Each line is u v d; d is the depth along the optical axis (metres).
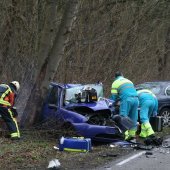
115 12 24.69
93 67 23.81
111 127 12.48
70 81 21.92
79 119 12.52
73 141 11.29
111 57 25.48
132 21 26.62
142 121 14.14
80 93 13.22
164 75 37.34
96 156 10.78
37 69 14.39
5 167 9.08
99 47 24.03
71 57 22.27
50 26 14.62
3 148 10.99
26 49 19.89
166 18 29.77
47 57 14.27
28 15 20.58
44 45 14.41
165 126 17.73
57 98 13.55
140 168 9.48
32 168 9.10
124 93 13.73
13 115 12.45
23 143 11.93
